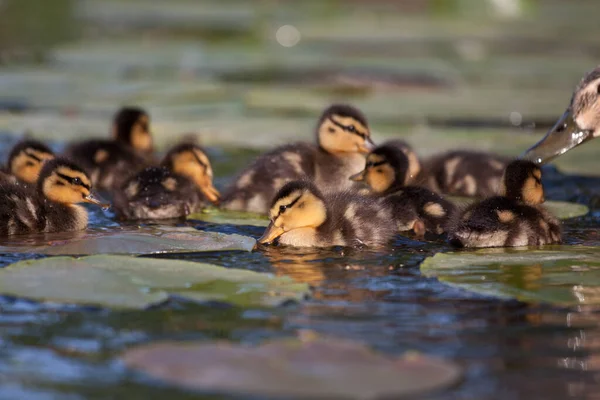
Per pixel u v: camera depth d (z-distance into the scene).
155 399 7.45
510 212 12.59
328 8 54.19
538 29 44.72
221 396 7.38
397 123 22.98
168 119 23.00
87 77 30.20
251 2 57.88
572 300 9.85
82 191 13.34
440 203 13.65
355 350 8.17
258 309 9.49
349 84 30.19
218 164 18.52
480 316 9.41
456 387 7.70
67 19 47.47
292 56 36.44
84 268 10.54
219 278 10.40
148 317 9.26
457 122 23.47
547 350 8.53
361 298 9.94
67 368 8.08
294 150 15.87
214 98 26.42
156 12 52.06
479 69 33.75
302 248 12.23
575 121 15.05
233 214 14.59
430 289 10.27
